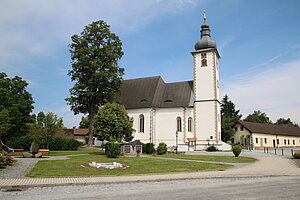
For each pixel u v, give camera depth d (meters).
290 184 13.02
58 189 11.20
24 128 48.22
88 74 41.34
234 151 30.83
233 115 78.56
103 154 32.31
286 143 64.75
